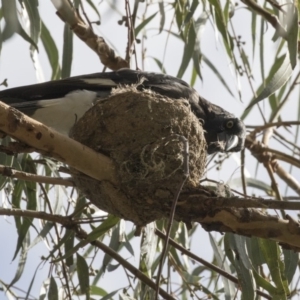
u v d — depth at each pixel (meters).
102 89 8.88
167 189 6.97
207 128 10.45
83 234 8.10
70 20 9.49
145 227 8.20
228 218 6.62
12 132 6.06
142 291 8.26
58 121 8.69
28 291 7.95
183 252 8.37
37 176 6.92
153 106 7.45
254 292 7.45
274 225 6.62
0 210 7.62
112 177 6.96
